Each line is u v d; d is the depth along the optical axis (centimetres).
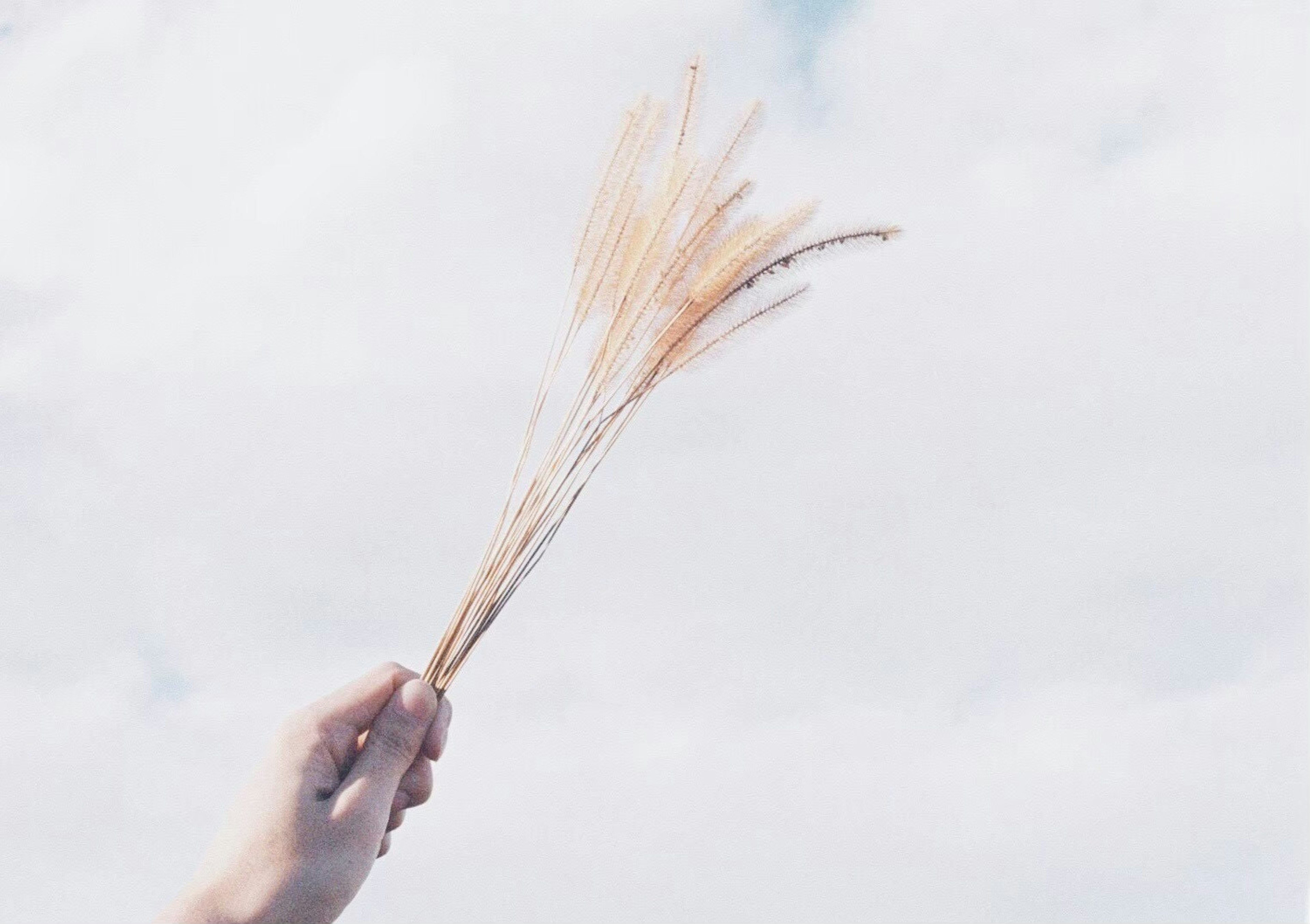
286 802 84
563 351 110
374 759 88
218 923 78
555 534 105
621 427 107
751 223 107
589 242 111
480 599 103
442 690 100
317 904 81
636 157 111
